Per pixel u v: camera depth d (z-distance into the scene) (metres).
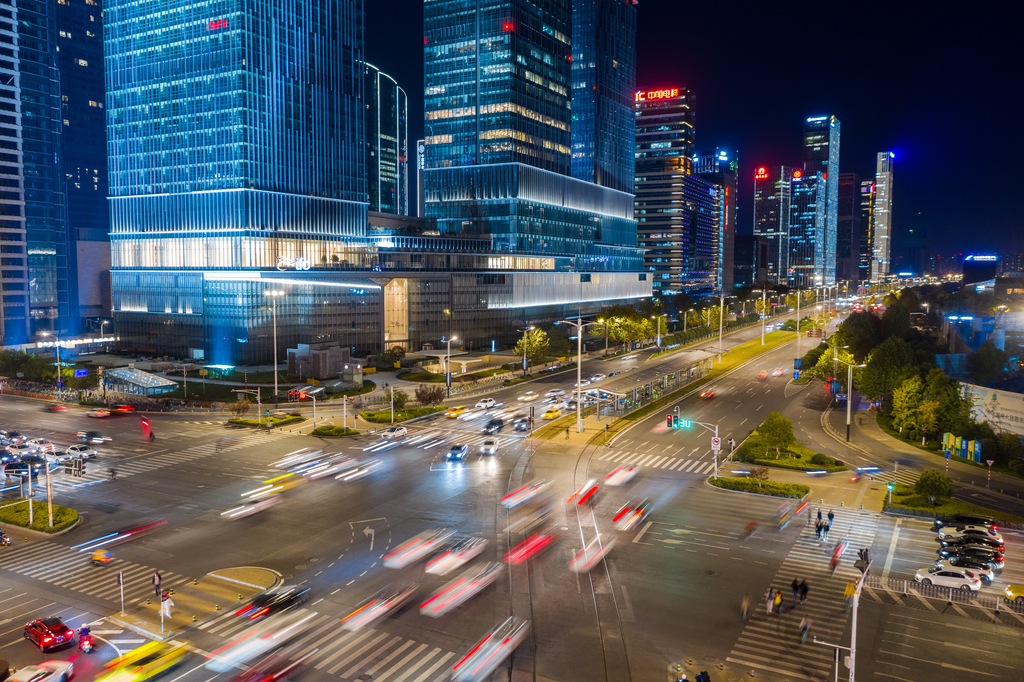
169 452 84.06
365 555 52.28
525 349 146.38
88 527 58.97
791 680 36.22
